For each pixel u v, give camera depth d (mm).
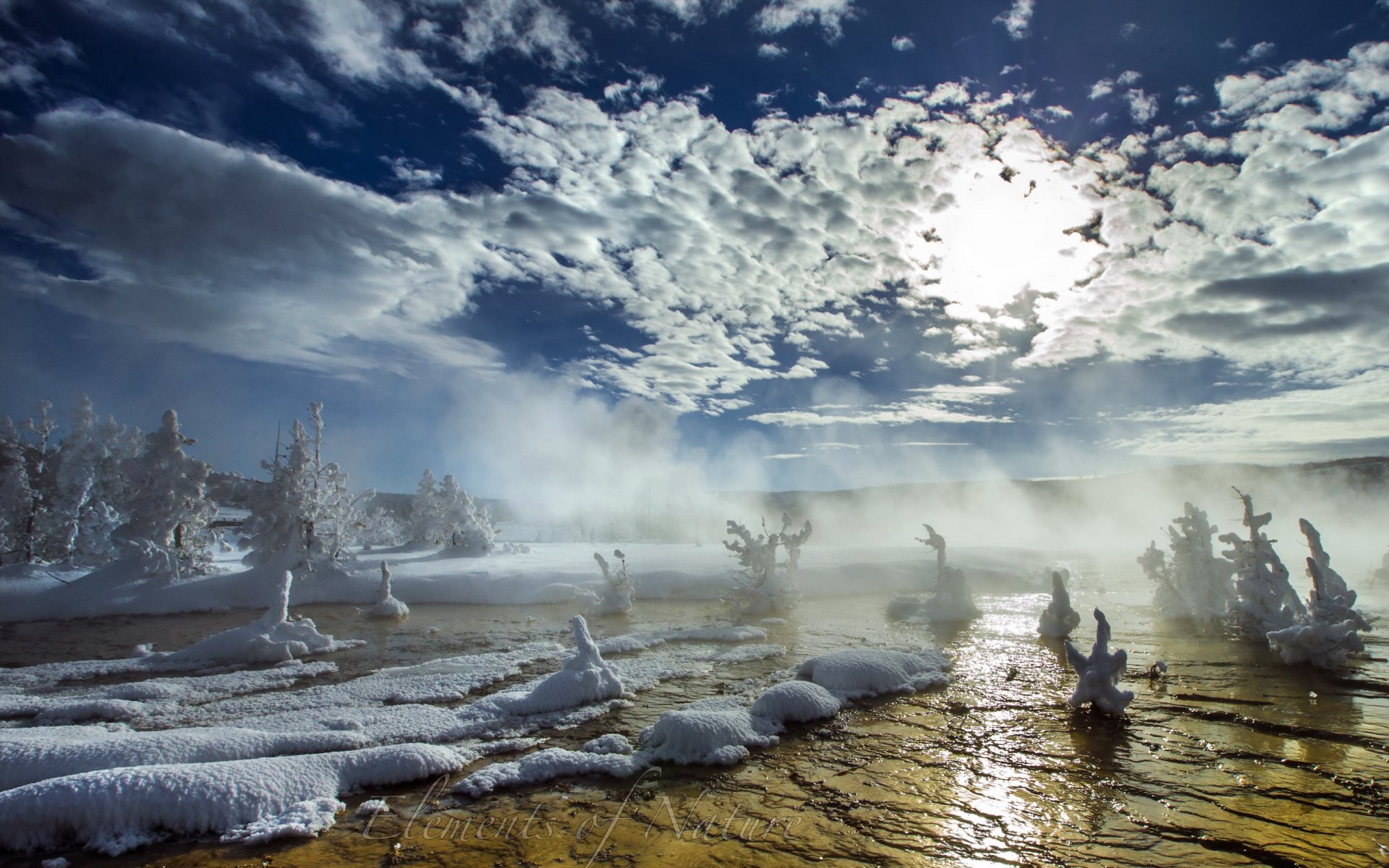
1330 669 10531
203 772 5984
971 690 9680
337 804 6027
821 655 10258
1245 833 5406
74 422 27953
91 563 25266
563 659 12195
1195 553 15516
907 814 5801
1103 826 5551
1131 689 9633
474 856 5172
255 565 22812
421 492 36844
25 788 5613
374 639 14641
